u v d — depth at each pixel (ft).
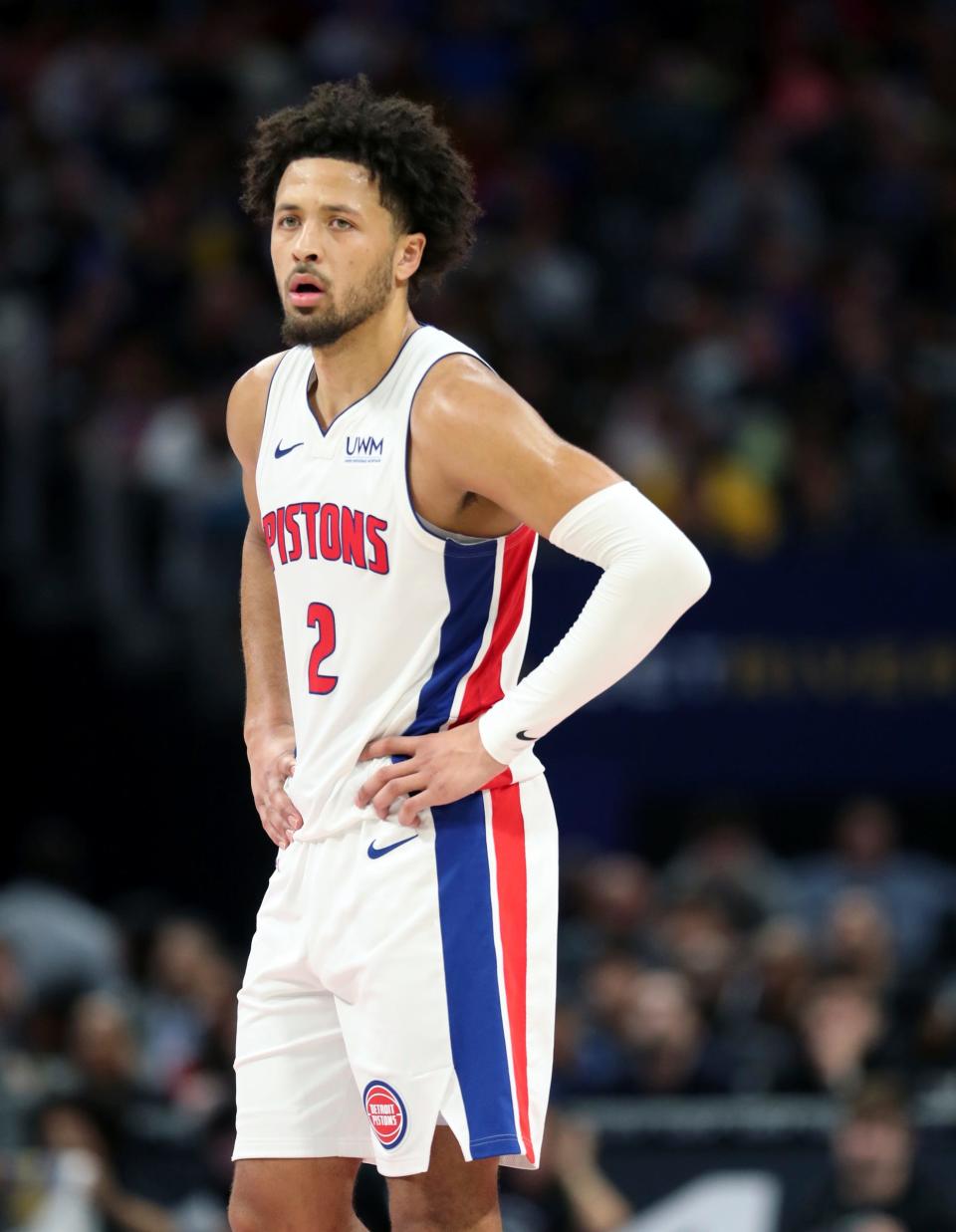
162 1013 80.89
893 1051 71.36
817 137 141.38
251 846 108.37
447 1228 35.01
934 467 118.11
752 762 104.32
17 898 86.02
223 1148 65.16
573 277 131.13
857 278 132.36
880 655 104.12
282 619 37.06
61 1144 66.03
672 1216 66.33
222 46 144.15
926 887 97.81
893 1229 62.64
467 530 35.50
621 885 85.81
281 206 35.70
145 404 117.19
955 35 153.28
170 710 110.22
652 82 146.92
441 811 35.35
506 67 147.02
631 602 33.96
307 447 36.35
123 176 134.10
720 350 124.57
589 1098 71.56
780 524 114.93
